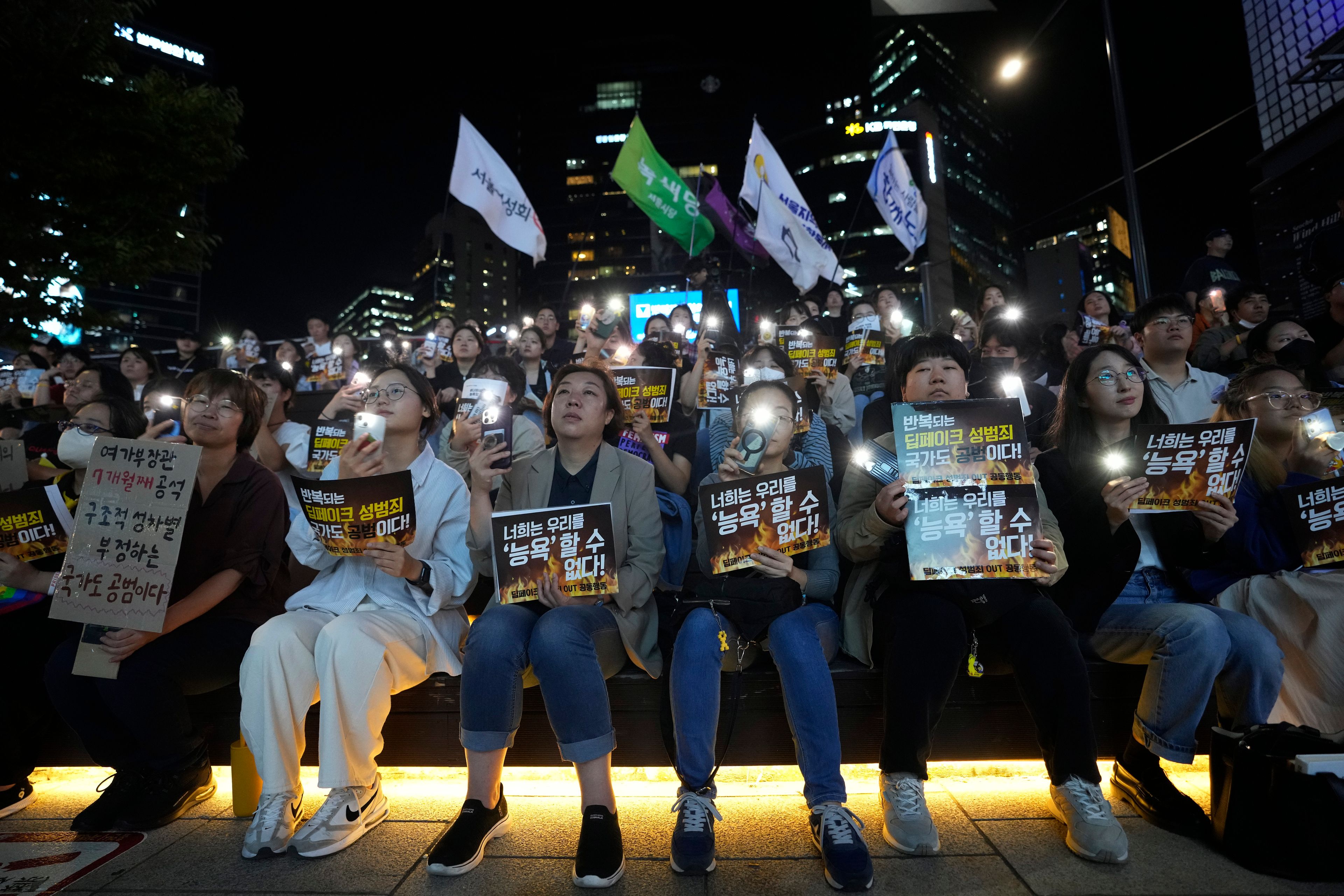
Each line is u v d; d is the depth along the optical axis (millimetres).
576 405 2764
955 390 2736
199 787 2602
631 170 8797
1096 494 2523
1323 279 5809
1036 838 2248
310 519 2420
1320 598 2471
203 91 9508
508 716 2270
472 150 8102
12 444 2961
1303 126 10570
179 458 2438
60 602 2316
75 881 2102
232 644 2607
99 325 9609
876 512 2436
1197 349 5934
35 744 2768
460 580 2670
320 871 2145
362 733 2336
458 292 89688
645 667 2582
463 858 2109
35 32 8219
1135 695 2592
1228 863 2074
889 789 2238
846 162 80625
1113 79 11164
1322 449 2754
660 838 2316
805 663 2293
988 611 2361
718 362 3951
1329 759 1975
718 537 2441
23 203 8539
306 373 8992
